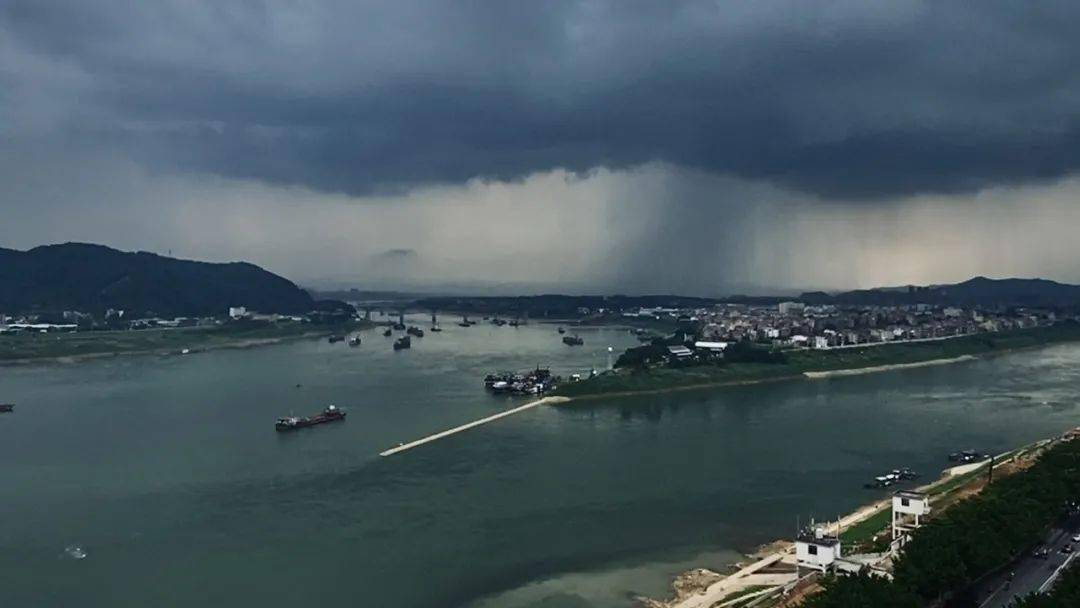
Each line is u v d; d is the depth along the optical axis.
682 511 182.50
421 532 170.38
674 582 144.62
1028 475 160.88
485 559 155.62
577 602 136.88
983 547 123.38
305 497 195.25
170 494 198.38
